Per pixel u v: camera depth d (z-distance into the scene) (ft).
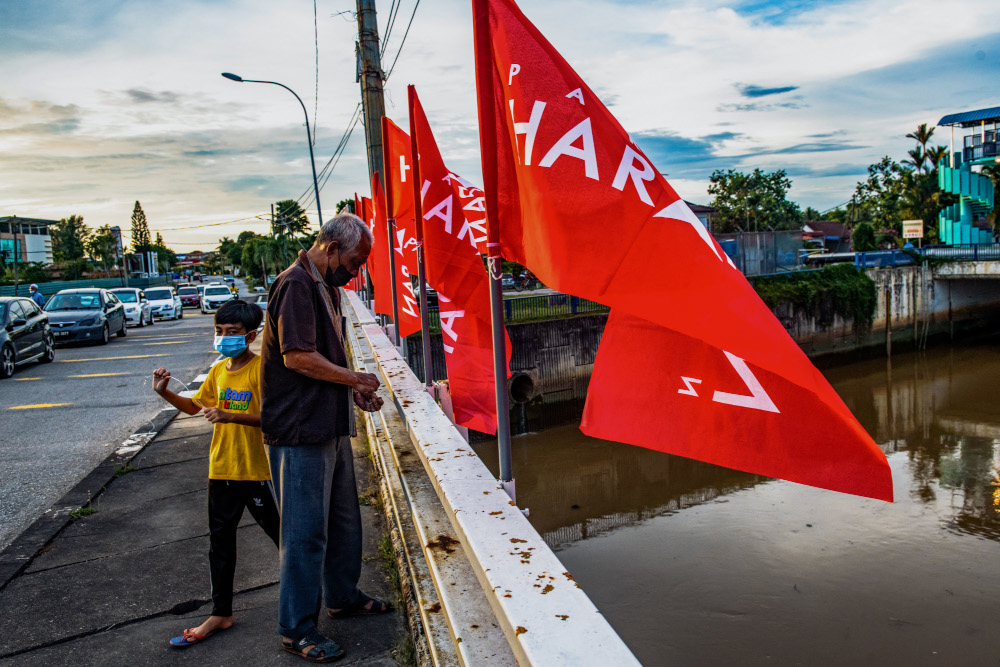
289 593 8.22
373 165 38.24
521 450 51.60
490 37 6.80
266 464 9.05
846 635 24.07
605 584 28.60
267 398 7.84
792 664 22.58
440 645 7.01
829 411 5.41
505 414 7.34
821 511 35.76
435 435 9.69
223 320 8.69
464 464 8.23
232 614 9.84
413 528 10.47
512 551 5.70
